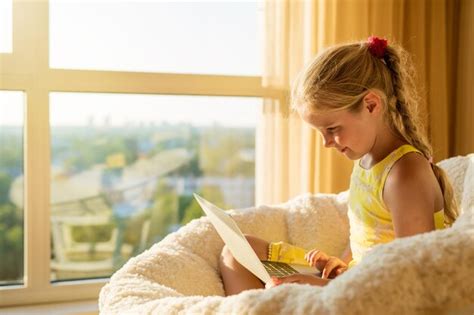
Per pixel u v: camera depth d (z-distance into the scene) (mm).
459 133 2234
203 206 1432
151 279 1391
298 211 1756
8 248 1977
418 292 804
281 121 1971
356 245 1451
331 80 1271
